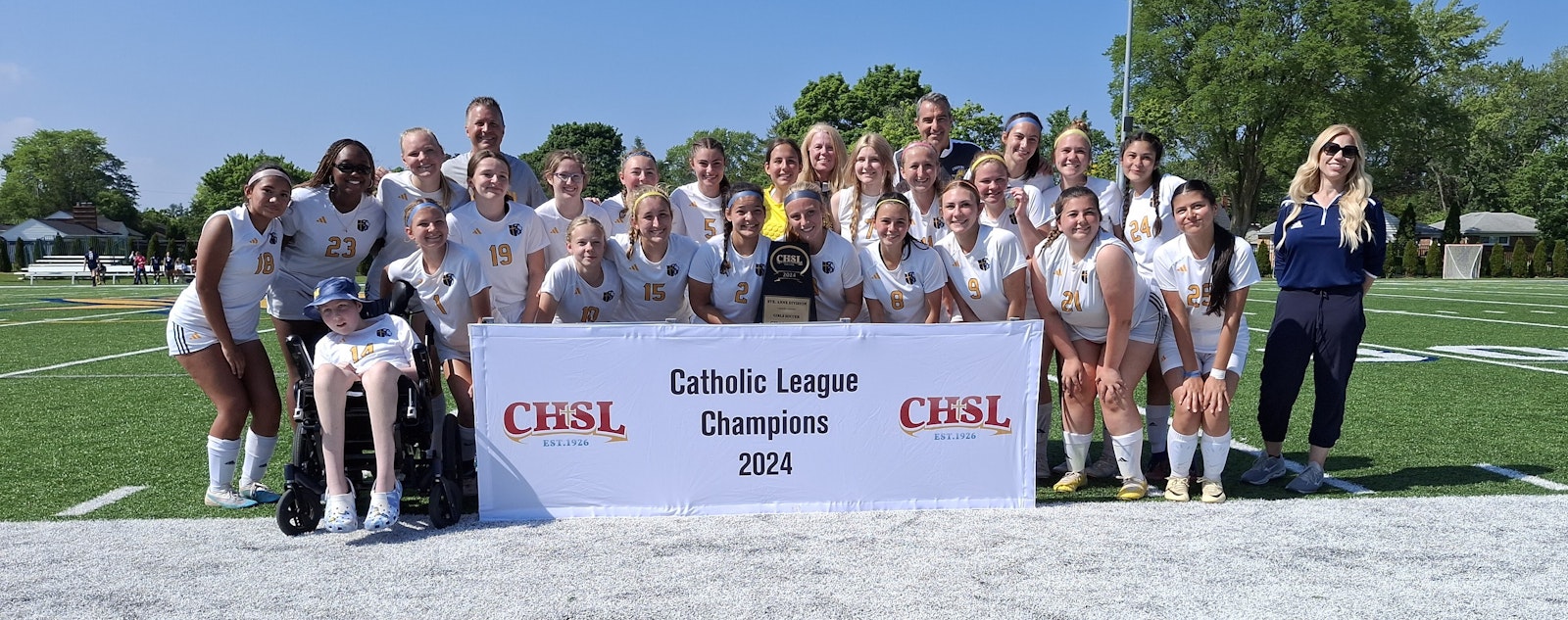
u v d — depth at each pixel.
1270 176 51.69
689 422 4.57
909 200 5.67
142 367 10.36
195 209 90.56
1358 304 5.00
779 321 4.86
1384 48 44.97
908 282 5.00
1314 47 44.19
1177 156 54.03
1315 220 4.99
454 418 4.56
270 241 4.78
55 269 41.84
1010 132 5.88
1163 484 5.33
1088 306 4.80
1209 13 48.53
